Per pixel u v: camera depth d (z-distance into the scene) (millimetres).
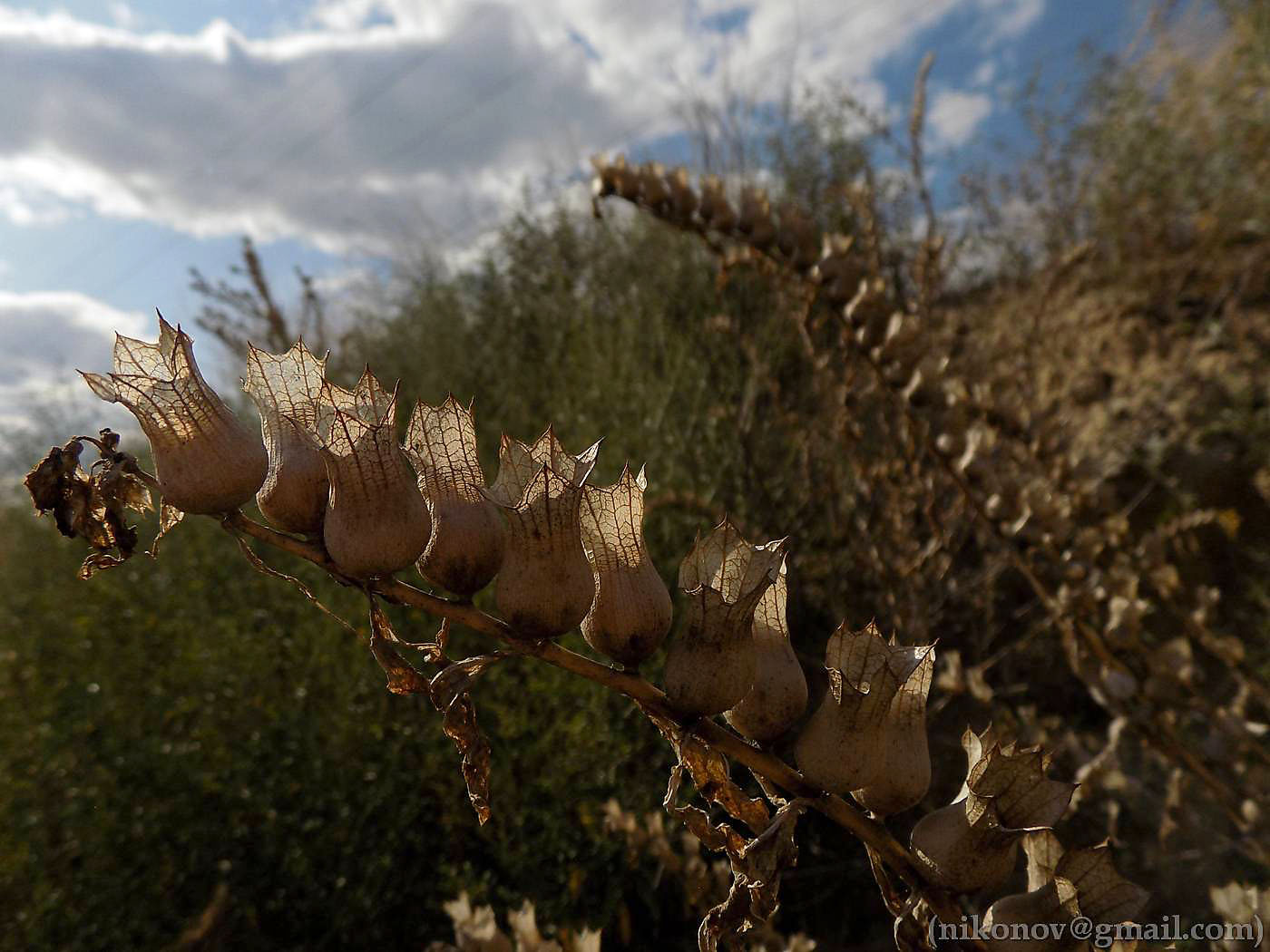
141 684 526
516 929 166
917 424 299
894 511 428
